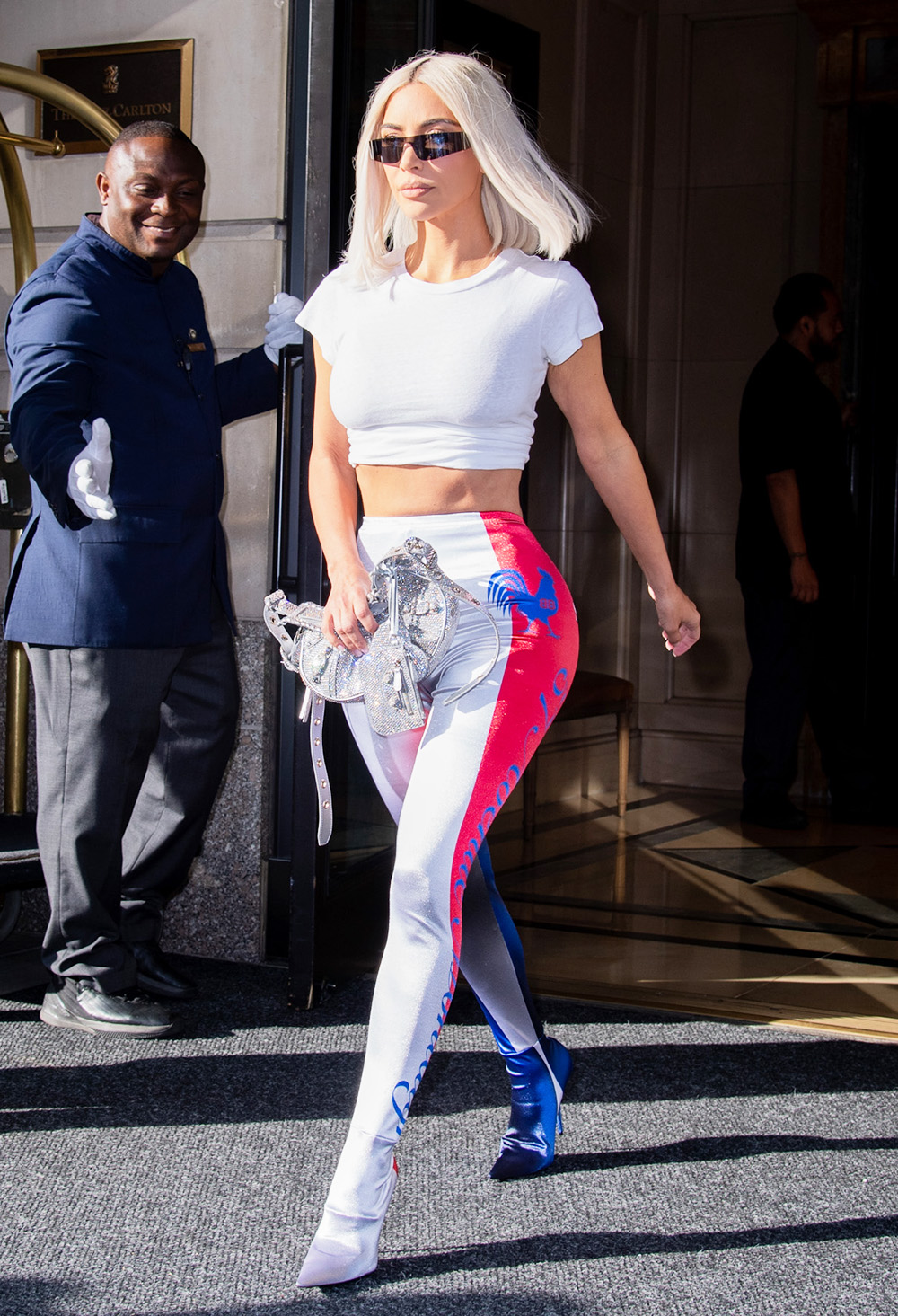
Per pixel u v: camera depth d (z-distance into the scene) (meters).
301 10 3.35
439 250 1.96
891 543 6.07
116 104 3.52
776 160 6.24
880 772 6.13
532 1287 1.84
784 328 5.43
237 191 3.43
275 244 3.41
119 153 2.83
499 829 5.43
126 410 2.84
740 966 3.50
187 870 3.22
